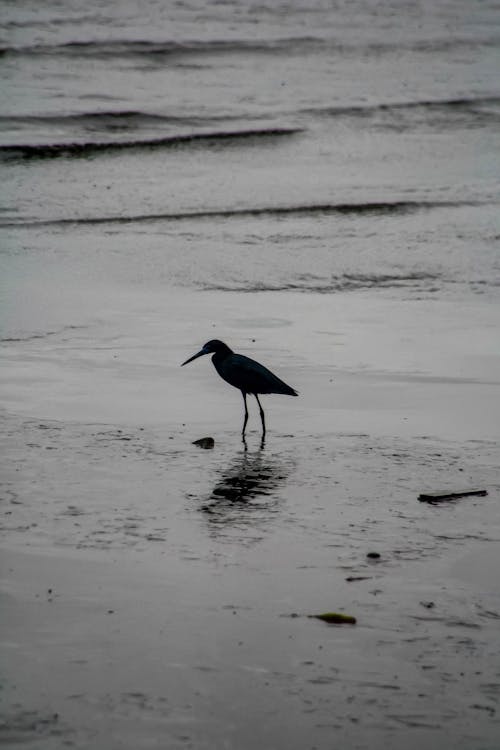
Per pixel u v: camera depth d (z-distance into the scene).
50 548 9.66
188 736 6.77
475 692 7.45
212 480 11.75
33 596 8.66
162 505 10.92
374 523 10.58
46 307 19.17
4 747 6.53
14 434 13.03
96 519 10.45
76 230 24.45
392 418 14.21
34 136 31.58
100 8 48.44
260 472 12.05
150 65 41.22
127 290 20.53
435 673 7.68
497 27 52.31
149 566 9.35
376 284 21.47
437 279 21.88
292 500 11.18
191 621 8.33
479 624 8.48
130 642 7.96
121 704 7.10
